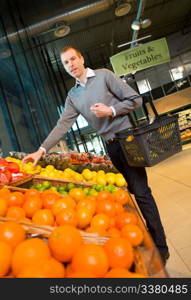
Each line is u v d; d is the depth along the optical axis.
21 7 6.18
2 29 5.41
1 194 1.23
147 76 14.84
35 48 8.30
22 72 6.00
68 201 1.08
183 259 2.11
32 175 1.88
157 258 0.71
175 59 14.52
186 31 13.77
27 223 0.83
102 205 1.08
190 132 11.86
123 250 0.69
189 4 10.88
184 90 12.53
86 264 0.63
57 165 2.70
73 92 2.10
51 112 8.11
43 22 6.40
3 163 1.87
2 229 0.76
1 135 4.11
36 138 5.77
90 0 6.29
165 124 1.42
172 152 1.47
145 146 1.37
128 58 6.30
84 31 9.56
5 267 0.66
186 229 2.67
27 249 0.67
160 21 11.67
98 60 13.32
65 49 1.95
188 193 3.85
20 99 5.60
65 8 6.30
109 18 9.26
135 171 1.97
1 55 4.89
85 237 0.77
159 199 4.04
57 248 0.70
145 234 0.88
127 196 1.31
